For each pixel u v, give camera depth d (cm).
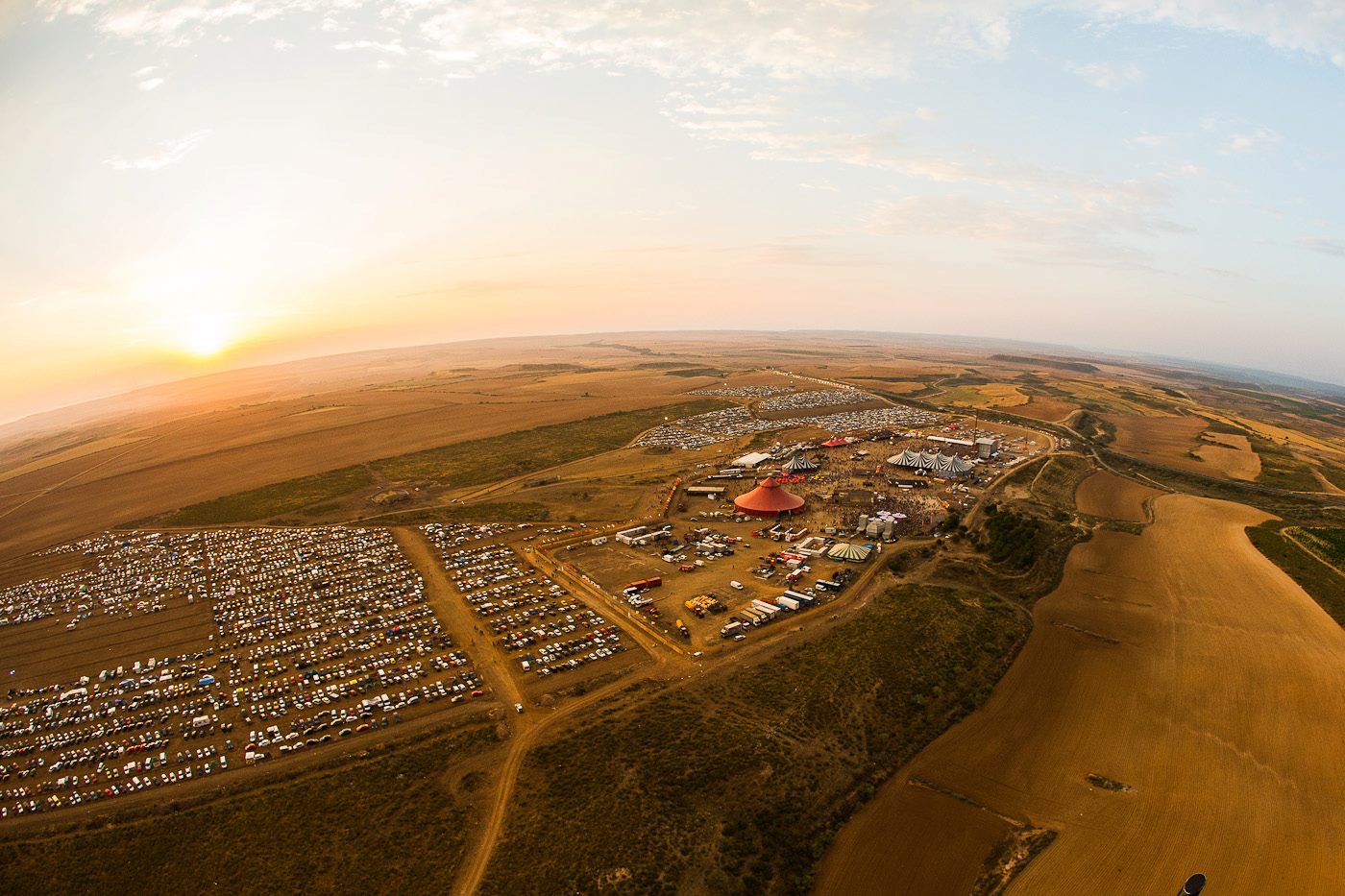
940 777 8238
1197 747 8575
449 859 6788
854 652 10456
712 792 7619
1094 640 11138
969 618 11625
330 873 6688
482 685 10169
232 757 8775
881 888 6650
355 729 9194
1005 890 6569
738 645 10906
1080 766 8344
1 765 8900
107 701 10412
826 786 7944
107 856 7131
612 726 8806
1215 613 11688
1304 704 9250
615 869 6588
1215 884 6606
